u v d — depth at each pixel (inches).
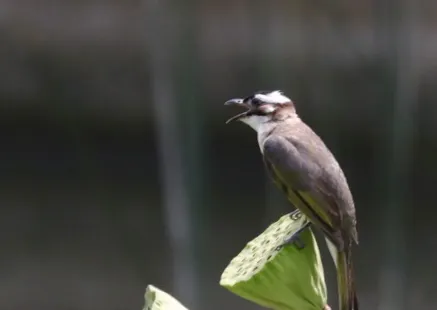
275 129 215.2
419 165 581.9
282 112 219.3
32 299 588.1
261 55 584.7
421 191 579.8
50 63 643.5
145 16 599.5
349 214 194.1
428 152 581.9
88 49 641.6
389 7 514.0
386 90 536.1
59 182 644.1
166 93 524.7
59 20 638.5
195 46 522.6
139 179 634.8
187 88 521.7
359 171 582.2
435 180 579.5
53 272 599.2
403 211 568.7
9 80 646.5
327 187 195.8
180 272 536.4
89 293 590.2
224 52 586.6
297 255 140.9
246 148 622.5
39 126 653.9
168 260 587.5
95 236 618.2
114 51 640.4
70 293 589.9
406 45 518.0
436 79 567.8
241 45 587.8
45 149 652.7
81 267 601.9
